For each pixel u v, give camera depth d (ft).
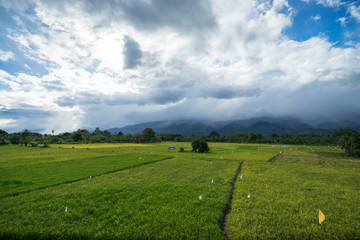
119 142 492.95
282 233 41.06
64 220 46.60
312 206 54.75
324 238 39.55
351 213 50.52
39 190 68.80
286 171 105.70
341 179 88.22
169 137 651.25
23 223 44.93
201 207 53.31
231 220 46.73
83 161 140.46
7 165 121.60
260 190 69.15
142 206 54.24
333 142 379.14
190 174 95.71
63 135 563.89
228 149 274.16
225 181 81.20
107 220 46.11
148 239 39.19
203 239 38.52
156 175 93.45
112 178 87.30
